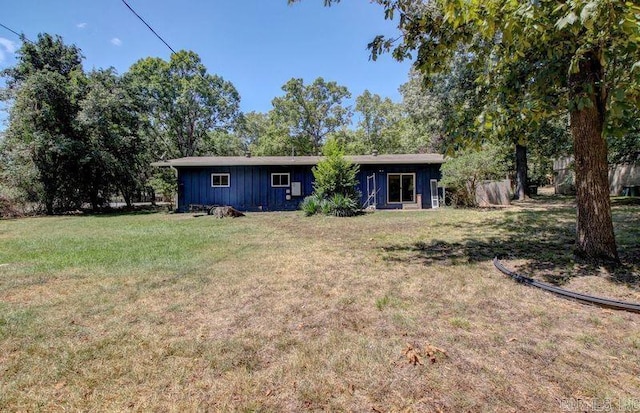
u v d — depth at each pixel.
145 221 11.25
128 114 18.33
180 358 2.19
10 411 1.69
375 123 35.69
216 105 30.47
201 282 3.89
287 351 2.27
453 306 3.02
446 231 7.58
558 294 3.23
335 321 2.75
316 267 4.55
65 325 2.71
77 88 16.89
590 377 1.89
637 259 4.26
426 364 2.06
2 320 2.80
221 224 9.92
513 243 5.82
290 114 33.66
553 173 24.77
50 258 5.17
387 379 1.92
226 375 1.99
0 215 14.55
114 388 1.87
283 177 15.92
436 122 19.17
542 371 1.96
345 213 11.81
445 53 4.48
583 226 4.28
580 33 3.17
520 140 4.62
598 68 3.64
